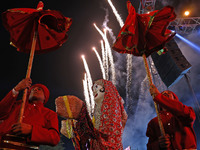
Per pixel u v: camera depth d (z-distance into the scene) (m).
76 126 2.89
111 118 2.79
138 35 3.16
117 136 2.74
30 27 2.87
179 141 2.71
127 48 3.11
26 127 2.27
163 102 2.74
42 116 2.63
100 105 2.97
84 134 2.81
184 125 2.78
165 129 2.95
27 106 2.67
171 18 3.02
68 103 2.98
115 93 3.10
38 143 2.33
